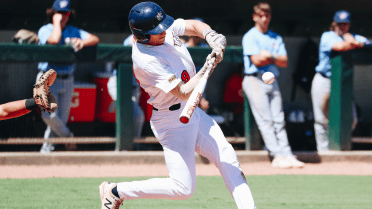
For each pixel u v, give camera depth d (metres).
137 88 21.67
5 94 24.81
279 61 19.98
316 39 30.53
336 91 21.69
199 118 9.89
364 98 30.69
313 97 22.30
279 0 26.75
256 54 19.64
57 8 19.55
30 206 12.43
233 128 25.67
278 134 20.42
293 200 13.79
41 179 16.56
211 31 10.00
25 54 19.19
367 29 29.77
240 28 28.92
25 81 25.08
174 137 9.54
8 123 21.86
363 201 13.73
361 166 20.75
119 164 19.78
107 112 23.84
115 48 19.94
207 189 15.38
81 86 23.42
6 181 16.12
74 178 16.88
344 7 27.89
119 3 25.88
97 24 27.33
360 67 30.59
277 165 20.03
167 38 9.44
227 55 20.44
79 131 23.31
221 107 27.98
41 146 22.00
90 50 19.73
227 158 9.71
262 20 19.70
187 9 26.58
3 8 24.98
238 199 9.54
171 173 9.62
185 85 9.19
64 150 21.31
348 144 21.97
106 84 23.98
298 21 29.08
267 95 20.16
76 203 12.86
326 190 15.54
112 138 20.64
